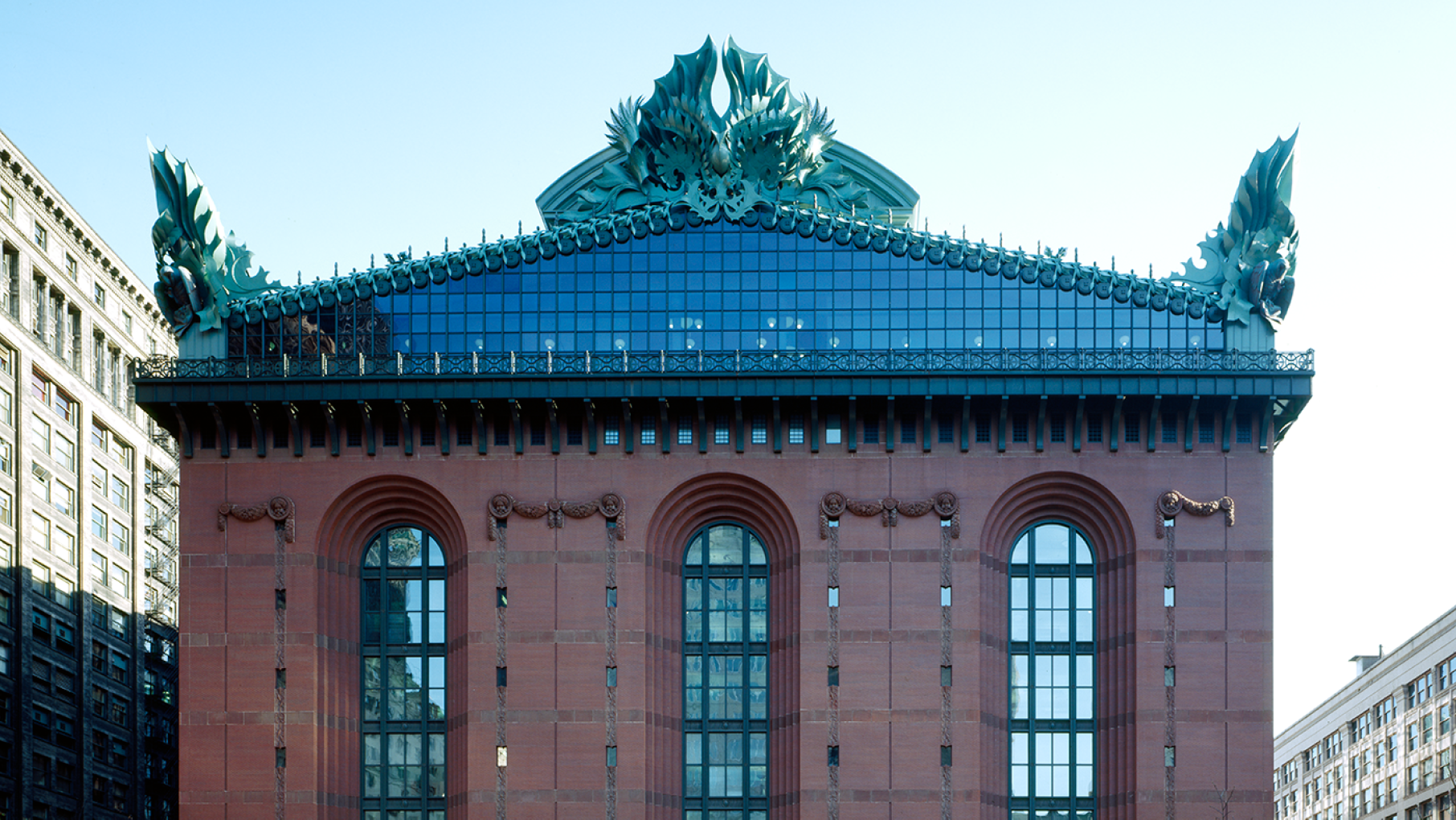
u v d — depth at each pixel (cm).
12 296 10181
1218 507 7556
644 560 7569
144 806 11656
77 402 10994
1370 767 13562
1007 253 7869
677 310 7850
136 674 11562
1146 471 7606
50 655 10356
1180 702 7419
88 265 11300
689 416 7694
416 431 7688
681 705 7600
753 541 7744
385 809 7538
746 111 8056
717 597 7694
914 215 8544
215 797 7375
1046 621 7644
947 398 7575
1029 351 7662
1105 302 7819
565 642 7481
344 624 7644
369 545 7750
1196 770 7362
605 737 7394
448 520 7675
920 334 7806
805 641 7481
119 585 11500
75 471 10925
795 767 7431
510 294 7869
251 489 7656
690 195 7944
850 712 7419
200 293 7888
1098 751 7519
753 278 7875
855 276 7869
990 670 7531
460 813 7431
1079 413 7600
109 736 11100
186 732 7431
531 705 7431
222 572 7569
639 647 7475
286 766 7400
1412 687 12669
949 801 7331
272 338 7862
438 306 7869
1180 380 7519
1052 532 7719
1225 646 7456
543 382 7575
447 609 7681
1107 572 7631
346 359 7712
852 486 7612
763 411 7681
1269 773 7344
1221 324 7769
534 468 7650
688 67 8062
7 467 9988
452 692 7594
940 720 7400
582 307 7856
